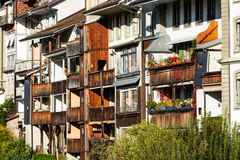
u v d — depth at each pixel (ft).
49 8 328.08
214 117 191.11
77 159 279.08
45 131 312.29
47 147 310.45
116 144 210.79
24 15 352.90
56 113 296.30
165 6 230.89
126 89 247.09
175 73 217.77
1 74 387.14
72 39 294.46
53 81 305.12
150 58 232.53
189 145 176.24
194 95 208.74
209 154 174.91
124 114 246.06
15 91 359.05
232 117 199.62
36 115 313.94
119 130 249.96
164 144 180.65
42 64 319.68
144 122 207.62
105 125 262.26
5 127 325.21
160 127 207.41
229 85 200.64
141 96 237.25
